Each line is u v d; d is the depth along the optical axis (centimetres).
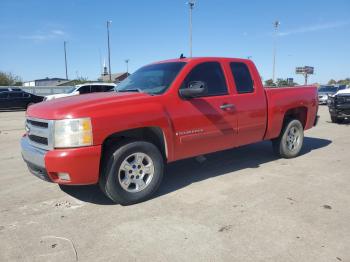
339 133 1096
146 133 495
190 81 526
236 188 526
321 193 501
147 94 492
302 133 730
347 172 611
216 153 762
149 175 479
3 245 363
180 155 514
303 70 5659
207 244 357
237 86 593
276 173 606
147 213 438
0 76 6788
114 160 443
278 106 654
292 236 371
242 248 348
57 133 419
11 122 1653
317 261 324
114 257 336
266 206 454
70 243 364
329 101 1404
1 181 584
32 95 2789
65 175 421
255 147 826
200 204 464
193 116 516
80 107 428
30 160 455
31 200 489
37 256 340
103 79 7062
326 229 387
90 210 450
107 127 429
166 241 365
